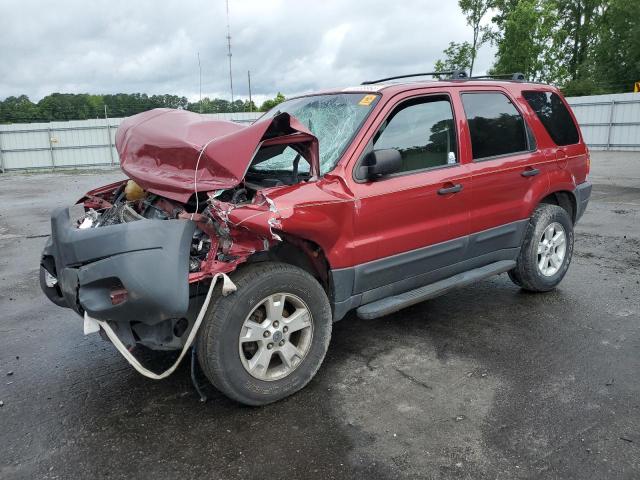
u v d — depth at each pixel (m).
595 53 46.16
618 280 5.61
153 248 2.84
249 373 3.18
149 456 2.86
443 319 4.64
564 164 5.07
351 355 3.99
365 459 2.78
